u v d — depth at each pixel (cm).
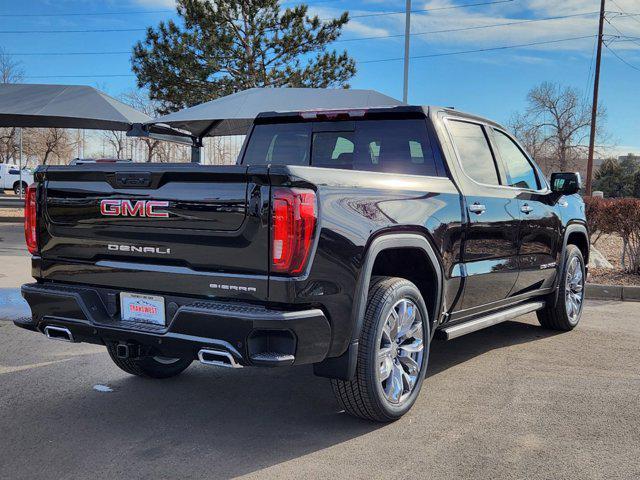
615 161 5531
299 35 2348
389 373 379
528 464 330
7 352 543
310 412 407
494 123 537
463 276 445
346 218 337
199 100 2386
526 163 579
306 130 506
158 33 2358
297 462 330
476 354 554
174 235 335
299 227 309
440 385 463
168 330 330
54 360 521
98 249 364
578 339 612
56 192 379
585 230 662
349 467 325
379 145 474
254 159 528
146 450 345
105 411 405
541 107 4478
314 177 324
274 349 316
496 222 484
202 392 447
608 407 416
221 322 311
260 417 397
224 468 322
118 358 457
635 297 850
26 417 393
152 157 4138
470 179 468
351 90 1515
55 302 373
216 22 2311
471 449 348
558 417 397
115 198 354
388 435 368
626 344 593
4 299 745
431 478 313
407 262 418
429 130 455
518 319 715
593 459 336
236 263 317
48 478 310
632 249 985
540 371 501
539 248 562
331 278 326
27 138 5397
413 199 395
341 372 348
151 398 432
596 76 3378
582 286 660
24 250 1233
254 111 1409
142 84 2423
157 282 342
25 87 1703
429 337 414
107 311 367
